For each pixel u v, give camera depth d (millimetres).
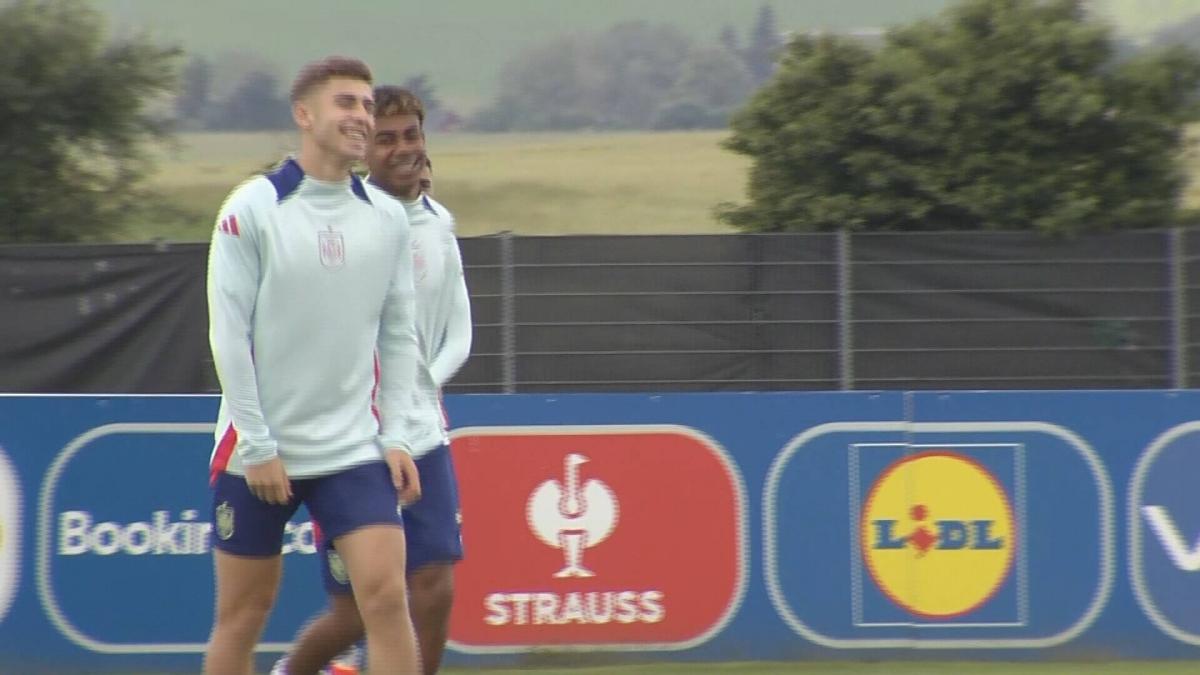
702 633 22578
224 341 15539
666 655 22562
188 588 21766
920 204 51375
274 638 21906
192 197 122438
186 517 21750
